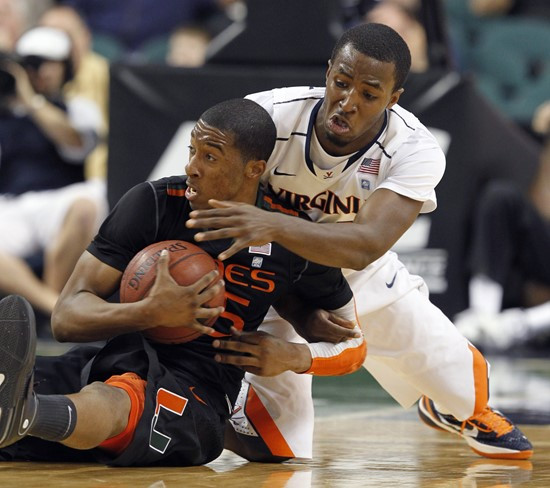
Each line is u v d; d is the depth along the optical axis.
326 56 22.45
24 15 35.56
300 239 10.09
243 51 22.91
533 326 27.94
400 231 11.03
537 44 36.59
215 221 9.83
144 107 23.11
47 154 28.42
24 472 10.02
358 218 10.99
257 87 22.61
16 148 28.25
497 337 27.36
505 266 26.95
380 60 10.66
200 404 10.65
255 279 10.95
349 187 11.65
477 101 23.62
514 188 26.14
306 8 22.45
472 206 24.73
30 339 9.25
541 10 38.12
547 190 26.81
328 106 10.99
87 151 28.53
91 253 10.77
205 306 10.37
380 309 12.43
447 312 23.83
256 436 11.66
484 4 37.28
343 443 13.55
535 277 28.02
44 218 28.03
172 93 23.00
